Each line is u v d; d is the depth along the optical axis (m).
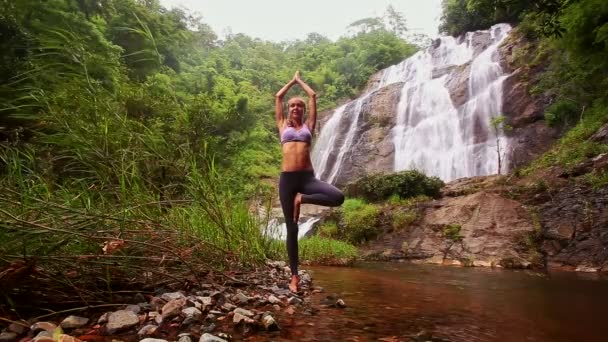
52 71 3.50
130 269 2.79
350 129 24.41
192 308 2.44
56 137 3.23
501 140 17.16
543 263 8.10
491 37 24.94
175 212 3.62
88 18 15.08
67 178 3.32
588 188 9.46
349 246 9.83
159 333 2.11
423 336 2.31
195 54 40.38
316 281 4.73
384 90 24.86
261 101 33.31
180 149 4.02
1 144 2.91
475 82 20.44
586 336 2.48
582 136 12.84
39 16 7.76
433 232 10.18
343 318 2.69
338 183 21.72
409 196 13.61
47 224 2.37
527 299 3.89
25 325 2.05
